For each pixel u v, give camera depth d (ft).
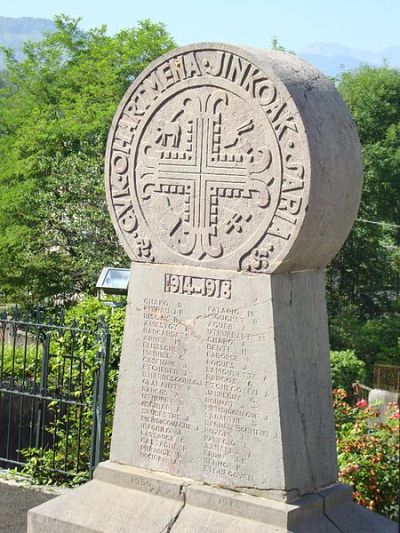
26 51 99.35
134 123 22.90
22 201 70.95
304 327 21.65
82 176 67.92
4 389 30.17
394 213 108.37
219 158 21.61
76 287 75.41
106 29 98.48
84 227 67.15
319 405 21.91
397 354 86.99
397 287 102.27
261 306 21.09
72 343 29.14
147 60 87.20
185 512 21.72
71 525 22.49
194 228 22.12
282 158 20.62
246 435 21.38
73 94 85.61
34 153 77.56
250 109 21.02
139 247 23.06
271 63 20.76
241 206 21.36
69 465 30.35
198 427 22.13
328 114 20.89
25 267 74.84
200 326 22.07
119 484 23.04
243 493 21.42
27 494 28.17
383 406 27.53
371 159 106.73
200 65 21.68
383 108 114.93
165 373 22.67
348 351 70.03
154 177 22.68
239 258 21.42
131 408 23.25
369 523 21.62
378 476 24.63
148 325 22.94
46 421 33.30
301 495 21.25
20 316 33.55
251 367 21.26
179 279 22.40
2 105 97.71
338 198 21.01
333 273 98.94
